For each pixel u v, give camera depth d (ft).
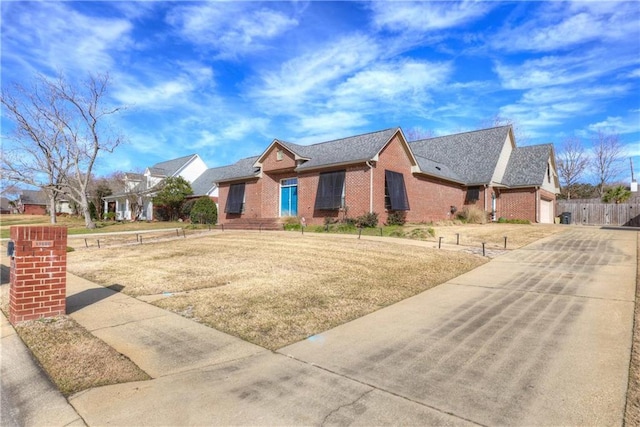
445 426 9.06
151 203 123.44
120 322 17.69
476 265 32.24
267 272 29.04
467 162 91.09
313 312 19.06
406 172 68.18
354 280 26.30
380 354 13.75
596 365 12.37
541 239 48.78
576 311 18.61
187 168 128.67
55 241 18.71
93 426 9.29
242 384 11.44
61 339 15.37
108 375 12.11
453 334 15.78
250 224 71.82
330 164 62.64
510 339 15.02
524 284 24.97
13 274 18.06
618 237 49.98
